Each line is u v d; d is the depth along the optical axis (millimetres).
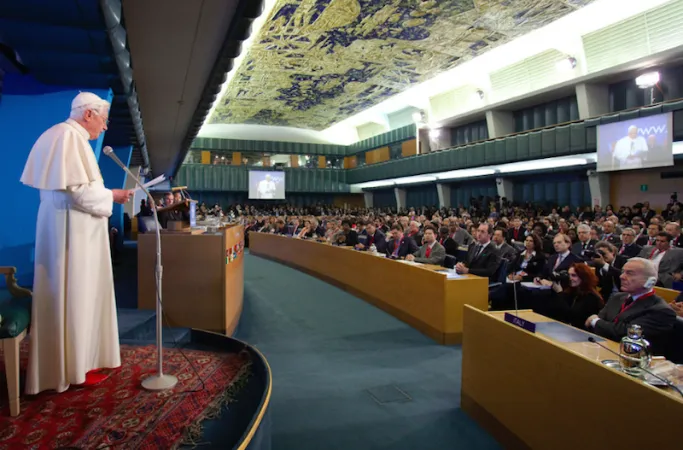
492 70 19609
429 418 3299
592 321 3357
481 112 20125
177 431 2148
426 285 5559
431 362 4547
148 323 4355
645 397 1898
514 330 2857
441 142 23891
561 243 5320
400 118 27750
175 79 6801
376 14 13516
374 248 7926
